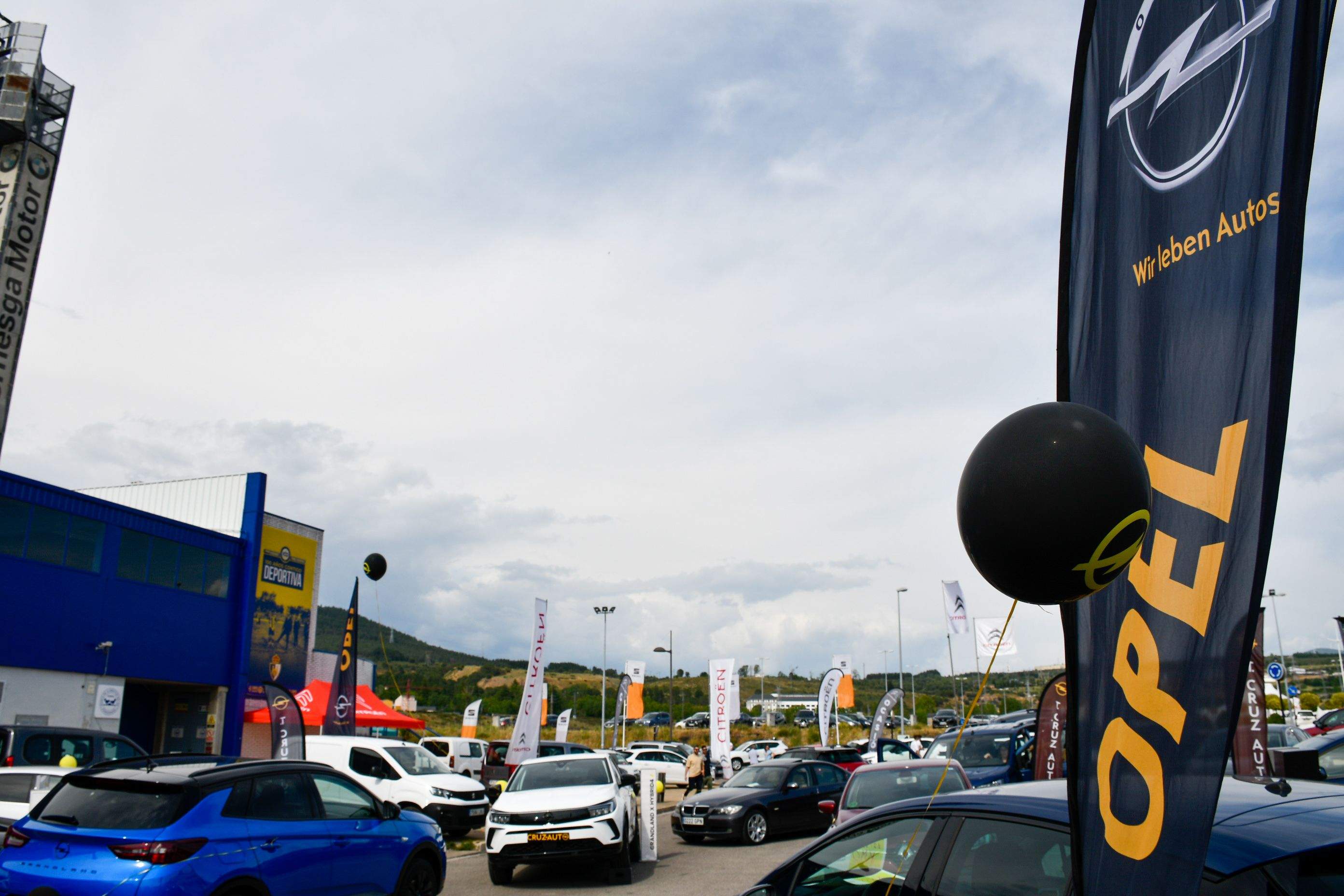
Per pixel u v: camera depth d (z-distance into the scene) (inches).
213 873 279.4
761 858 568.4
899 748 1010.1
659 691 4685.0
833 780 704.4
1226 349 121.8
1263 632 452.1
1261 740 446.3
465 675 5300.2
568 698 3828.7
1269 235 118.2
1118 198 144.8
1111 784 125.2
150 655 943.0
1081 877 126.0
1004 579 105.0
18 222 812.0
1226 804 151.1
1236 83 125.9
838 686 1421.0
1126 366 138.3
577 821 486.9
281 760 336.2
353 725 833.5
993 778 581.6
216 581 1047.0
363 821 351.9
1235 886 126.5
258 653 1104.2
